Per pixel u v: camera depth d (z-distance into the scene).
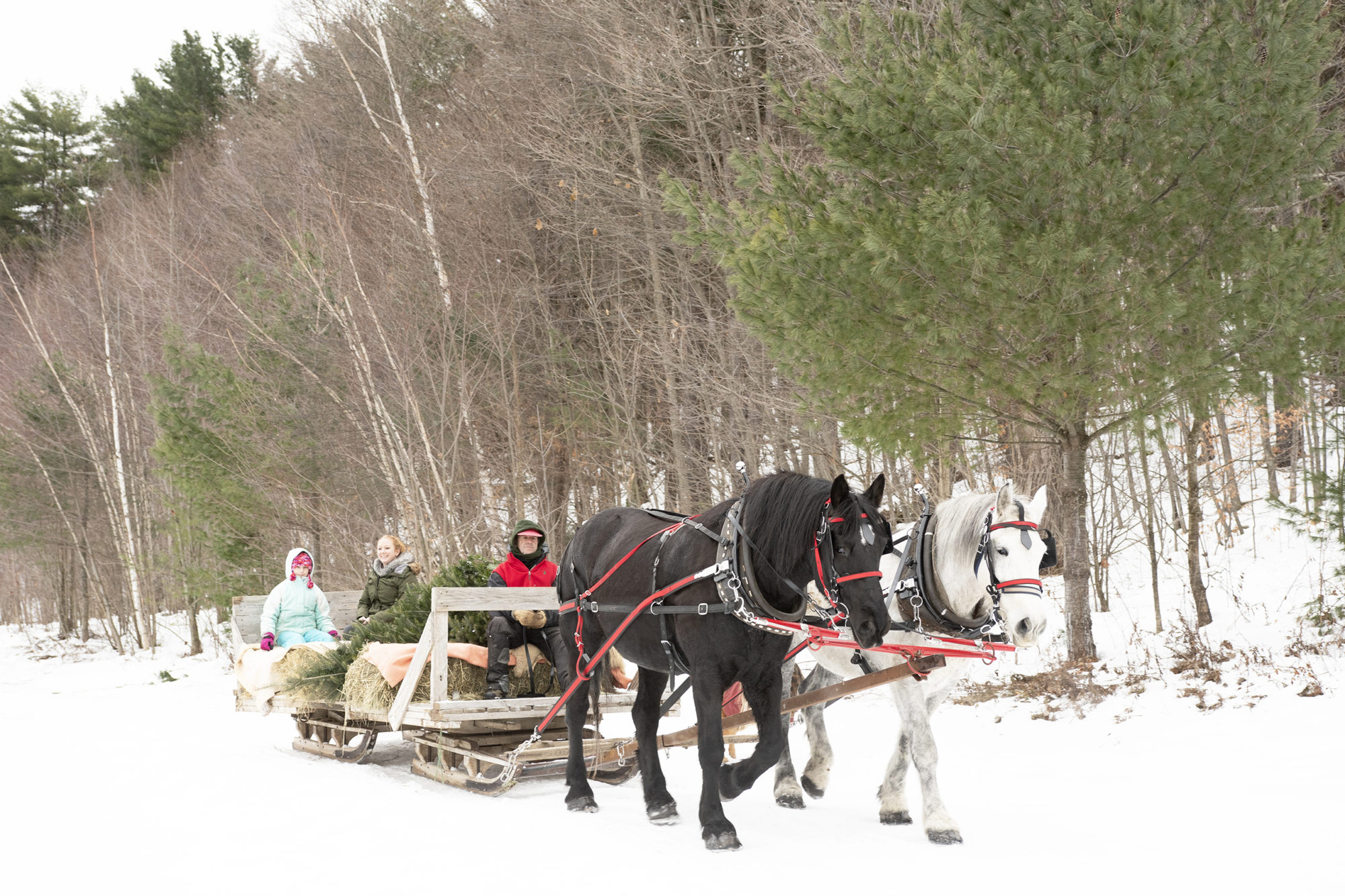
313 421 20.00
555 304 22.80
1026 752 8.52
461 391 19.73
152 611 26.11
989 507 5.85
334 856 5.40
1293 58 8.86
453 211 22.44
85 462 27.77
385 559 9.73
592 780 7.80
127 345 27.83
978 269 8.71
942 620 5.91
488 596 7.17
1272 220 9.86
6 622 44.06
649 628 6.12
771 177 10.47
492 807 6.64
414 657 7.21
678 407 19.73
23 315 32.56
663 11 20.17
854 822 6.22
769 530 5.46
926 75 9.52
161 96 37.69
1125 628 12.88
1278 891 4.63
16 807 6.76
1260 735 8.06
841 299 9.35
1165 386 9.39
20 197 38.88
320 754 9.07
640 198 19.97
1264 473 19.20
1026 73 9.68
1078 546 11.06
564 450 22.16
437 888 4.84
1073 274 8.76
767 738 5.70
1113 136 9.20
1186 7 9.21
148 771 8.05
